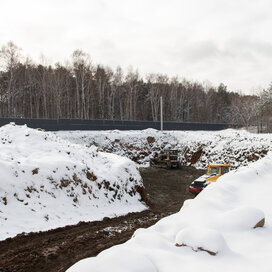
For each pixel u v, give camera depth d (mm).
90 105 51500
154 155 30703
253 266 4340
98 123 34031
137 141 31172
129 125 36688
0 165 9930
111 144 29391
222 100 82625
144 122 38125
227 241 5434
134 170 16562
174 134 34656
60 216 9836
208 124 44938
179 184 20625
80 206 11188
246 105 52469
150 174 24125
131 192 14867
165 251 4770
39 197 10125
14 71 40500
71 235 8633
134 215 12242
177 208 14484
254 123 50250
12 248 7203
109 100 52312
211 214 7055
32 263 6602
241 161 24859
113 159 17172
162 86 60969
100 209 11766
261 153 24047
